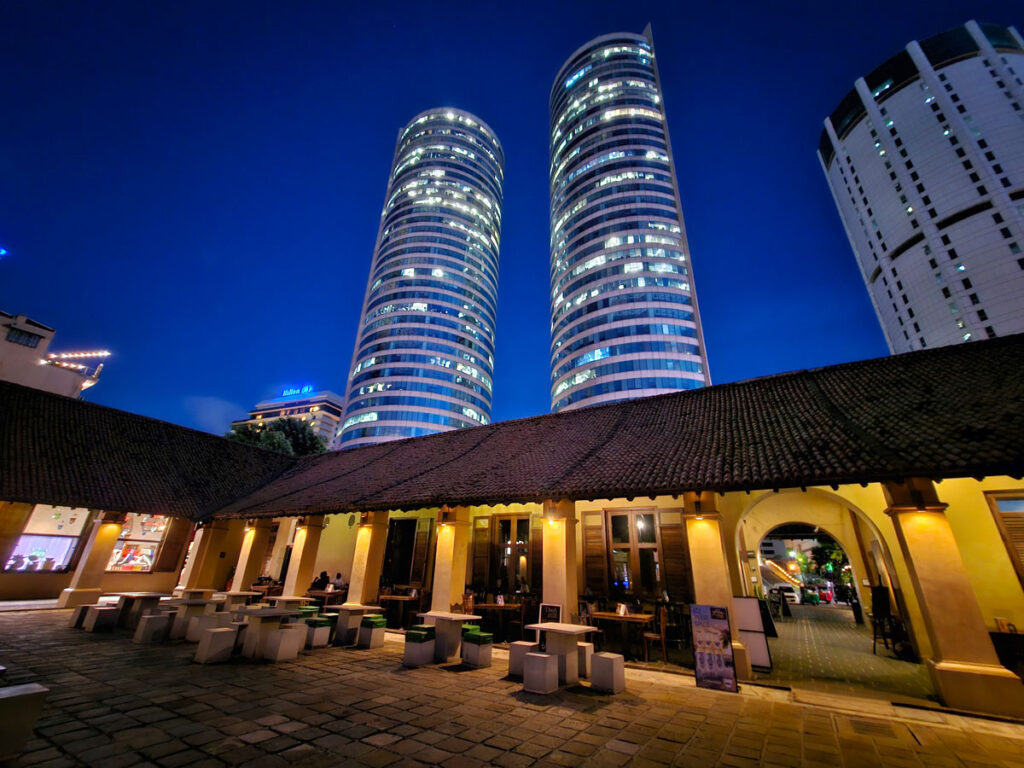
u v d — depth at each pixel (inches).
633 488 408.2
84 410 821.2
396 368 3476.9
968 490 375.9
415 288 3806.6
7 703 173.8
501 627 510.6
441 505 532.4
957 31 3267.7
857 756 211.6
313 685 309.1
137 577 774.5
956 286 2741.1
